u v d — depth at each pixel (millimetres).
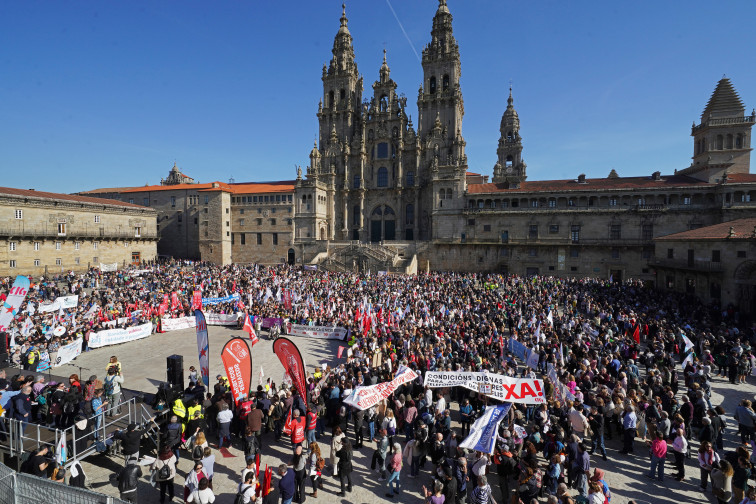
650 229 68562
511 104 120812
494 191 79938
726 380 26062
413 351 24594
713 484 13039
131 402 19656
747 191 61250
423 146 92500
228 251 99750
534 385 16641
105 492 14211
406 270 73938
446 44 90938
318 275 66562
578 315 36031
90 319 35469
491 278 62250
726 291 42094
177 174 134750
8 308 27016
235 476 15562
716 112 70688
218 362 30578
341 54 99375
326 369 23422
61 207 70500
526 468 12664
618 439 19031
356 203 97812
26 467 12594
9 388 18375
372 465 16188
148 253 89625
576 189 73562
